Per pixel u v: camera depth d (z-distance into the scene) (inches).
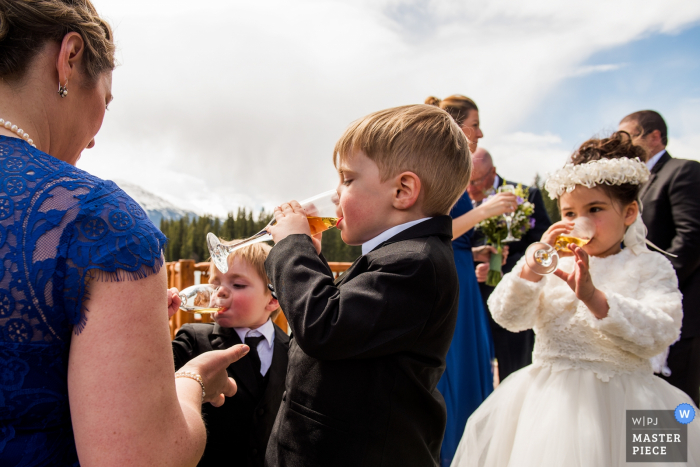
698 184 142.4
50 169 37.0
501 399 97.6
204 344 87.4
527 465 83.2
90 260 34.1
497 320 101.0
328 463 54.6
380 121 64.2
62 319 34.2
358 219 64.2
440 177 63.3
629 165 92.6
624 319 80.9
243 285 88.9
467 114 158.9
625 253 97.5
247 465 82.0
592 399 84.2
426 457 58.9
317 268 57.9
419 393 57.2
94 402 32.8
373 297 53.6
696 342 135.9
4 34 36.5
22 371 33.5
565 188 99.1
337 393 55.4
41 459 34.2
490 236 164.1
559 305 93.4
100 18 44.7
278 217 66.5
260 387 85.9
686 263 138.4
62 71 39.7
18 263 33.3
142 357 34.5
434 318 56.8
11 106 38.2
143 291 35.6
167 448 35.2
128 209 37.8
